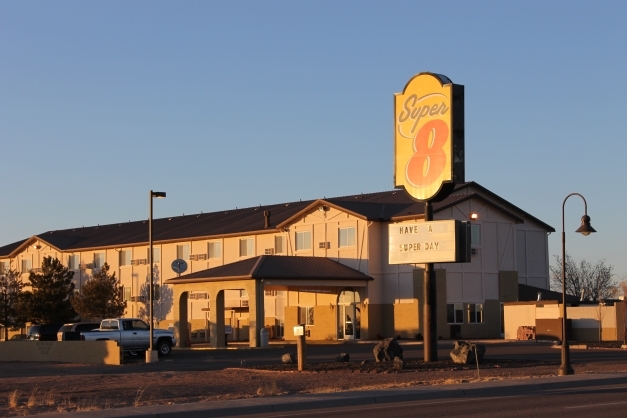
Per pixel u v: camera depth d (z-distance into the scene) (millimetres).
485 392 22328
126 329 44094
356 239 57188
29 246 83875
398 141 33500
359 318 56781
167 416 18359
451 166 31750
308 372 30312
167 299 70500
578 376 25609
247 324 65000
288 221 61188
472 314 55656
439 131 32219
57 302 70875
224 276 51938
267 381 27516
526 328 51812
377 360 33156
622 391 22062
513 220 58438
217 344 52250
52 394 24438
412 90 33188
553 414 17000
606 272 99562
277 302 62500
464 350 32250
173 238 70000
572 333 50281
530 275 60969
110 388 26391
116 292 69812
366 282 56062
